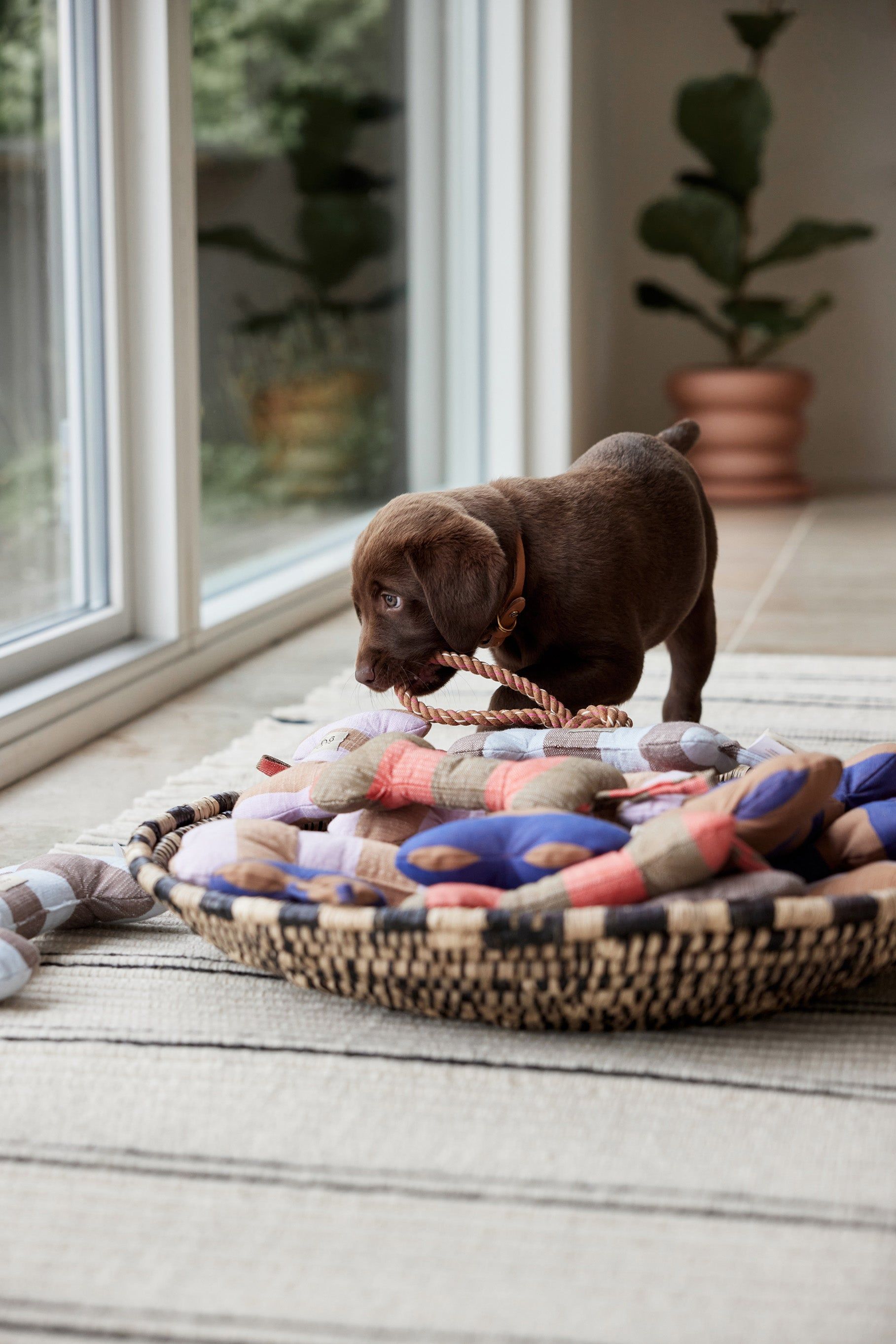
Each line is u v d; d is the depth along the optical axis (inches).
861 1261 34.5
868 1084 42.8
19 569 93.4
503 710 59.7
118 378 97.3
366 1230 36.0
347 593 138.4
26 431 93.4
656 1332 32.1
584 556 61.4
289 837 48.3
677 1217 36.4
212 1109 42.0
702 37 239.8
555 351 189.8
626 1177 38.1
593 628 61.8
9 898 52.2
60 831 70.4
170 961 52.8
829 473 249.3
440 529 57.3
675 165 244.2
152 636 102.2
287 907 44.3
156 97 95.1
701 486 72.1
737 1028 46.3
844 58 236.7
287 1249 35.3
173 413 99.0
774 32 214.8
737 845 44.0
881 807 49.4
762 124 210.8
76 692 86.9
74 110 94.8
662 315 249.6
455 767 48.8
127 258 97.4
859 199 240.5
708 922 40.9
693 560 67.2
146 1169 38.9
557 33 181.9
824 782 44.8
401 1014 47.7
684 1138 40.0
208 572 121.5
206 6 120.0
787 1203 36.9
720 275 213.9
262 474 135.3
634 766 51.8
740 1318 32.5
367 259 163.9
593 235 215.8
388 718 56.9
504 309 187.0
